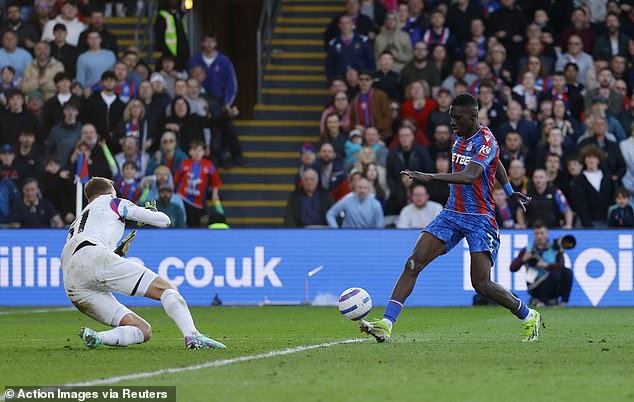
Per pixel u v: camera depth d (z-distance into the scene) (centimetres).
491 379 2495
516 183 6612
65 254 3216
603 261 6419
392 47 7838
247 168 7675
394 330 4347
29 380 2498
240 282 6481
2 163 6862
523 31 7994
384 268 6481
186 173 6850
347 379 2495
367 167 6694
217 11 9912
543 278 6266
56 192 6862
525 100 7356
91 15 8131
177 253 6475
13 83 7625
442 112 7175
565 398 2191
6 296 6469
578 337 3872
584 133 7238
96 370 2688
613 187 6806
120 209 3241
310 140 8000
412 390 2306
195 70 7550
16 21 8150
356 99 7288
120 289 3172
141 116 7138
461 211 3422
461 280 6469
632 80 7719
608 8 7994
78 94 7300
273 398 2189
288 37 8838
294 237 6500
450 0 8325
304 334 4144
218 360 2922
